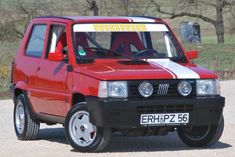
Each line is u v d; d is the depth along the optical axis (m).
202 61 41.75
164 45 13.29
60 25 13.21
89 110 11.66
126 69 11.95
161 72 11.86
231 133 14.87
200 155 11.80
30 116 13.89
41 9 58.06
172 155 11.79
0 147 13.16
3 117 18.36
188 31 43.50
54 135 14.95
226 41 66.38
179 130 12.97
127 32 13.16
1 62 34.50
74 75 12.18
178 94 11.84
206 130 12.66
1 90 26.77
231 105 20.83
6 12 56.97
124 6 60.31
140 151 12.32
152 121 11.66
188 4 64.12
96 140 11.75
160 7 63.91
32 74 13.72
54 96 12.81
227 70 34.59
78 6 59.78
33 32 14.30
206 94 12.02
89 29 12.91
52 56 12.84
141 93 11.60
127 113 11.48
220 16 63.84
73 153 12.01
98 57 12.66
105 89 11.49
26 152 12.42
